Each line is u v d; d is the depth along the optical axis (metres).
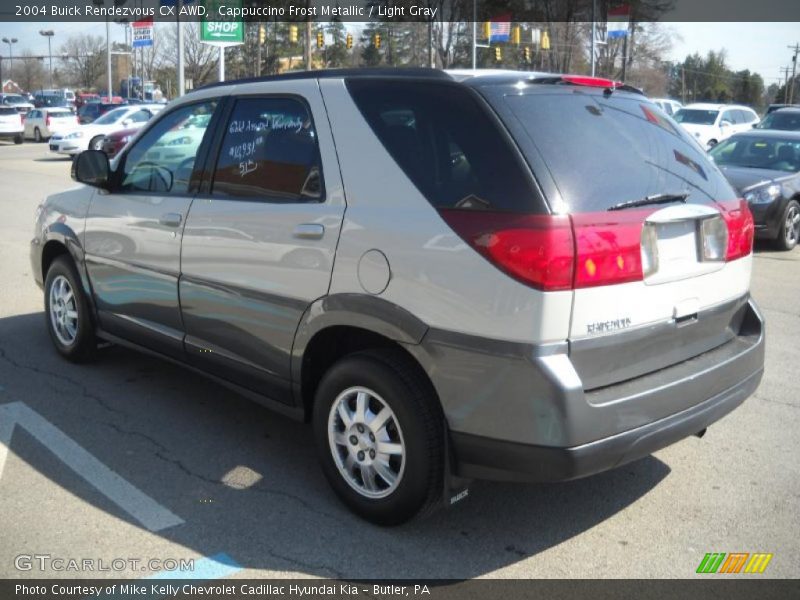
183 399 5.12
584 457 3.01
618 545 3.49
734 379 3.66
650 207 3.28
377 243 3.38
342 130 3.67
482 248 3.05
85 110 37.97
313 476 4.10
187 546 3.42
